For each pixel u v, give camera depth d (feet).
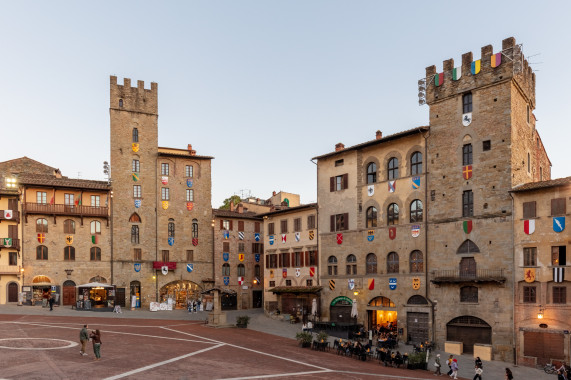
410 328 168.35
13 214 217.56
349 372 109.50
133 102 250.98
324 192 203.72
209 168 267.39
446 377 118.01
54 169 249.75
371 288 180.86
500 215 150.10
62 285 225.56
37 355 104.83
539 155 182.70
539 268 140.05
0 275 214.90
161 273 248.32
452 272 159.33
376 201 183.62
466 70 163.12
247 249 273.95
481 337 150.92
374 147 186.19
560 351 133.90
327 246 199.82
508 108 152.15
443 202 164.35
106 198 240.12
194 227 260.21
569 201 136.56
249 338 151.43
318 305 199.31
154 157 253.03
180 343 131.75
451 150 164.35
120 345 123.13
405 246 172.76
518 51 152.66
